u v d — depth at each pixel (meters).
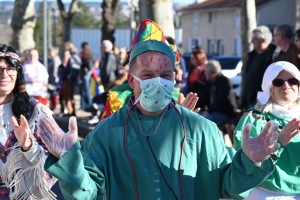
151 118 2.99
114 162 2.96
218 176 3.01
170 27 11.08
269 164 2.83
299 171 4.18
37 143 3.67
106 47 12.45
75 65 14.27
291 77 4.31
